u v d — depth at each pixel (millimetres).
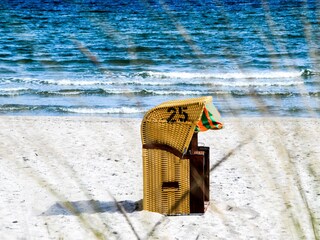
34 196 11594
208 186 10844
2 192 11992
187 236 9250
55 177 12914
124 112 25828
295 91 27844
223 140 16906
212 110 10070
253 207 10688
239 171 13195
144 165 10258
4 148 16344
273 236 9148
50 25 71875
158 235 9078
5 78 36344
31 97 30578
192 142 10398
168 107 9859
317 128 17000
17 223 10133
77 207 10609
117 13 75938
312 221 5398
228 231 9445
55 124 20594
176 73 36438
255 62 37531
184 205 10250
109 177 13148
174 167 10156
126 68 40031
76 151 16016
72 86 34188
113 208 10562
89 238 9047
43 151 15898
